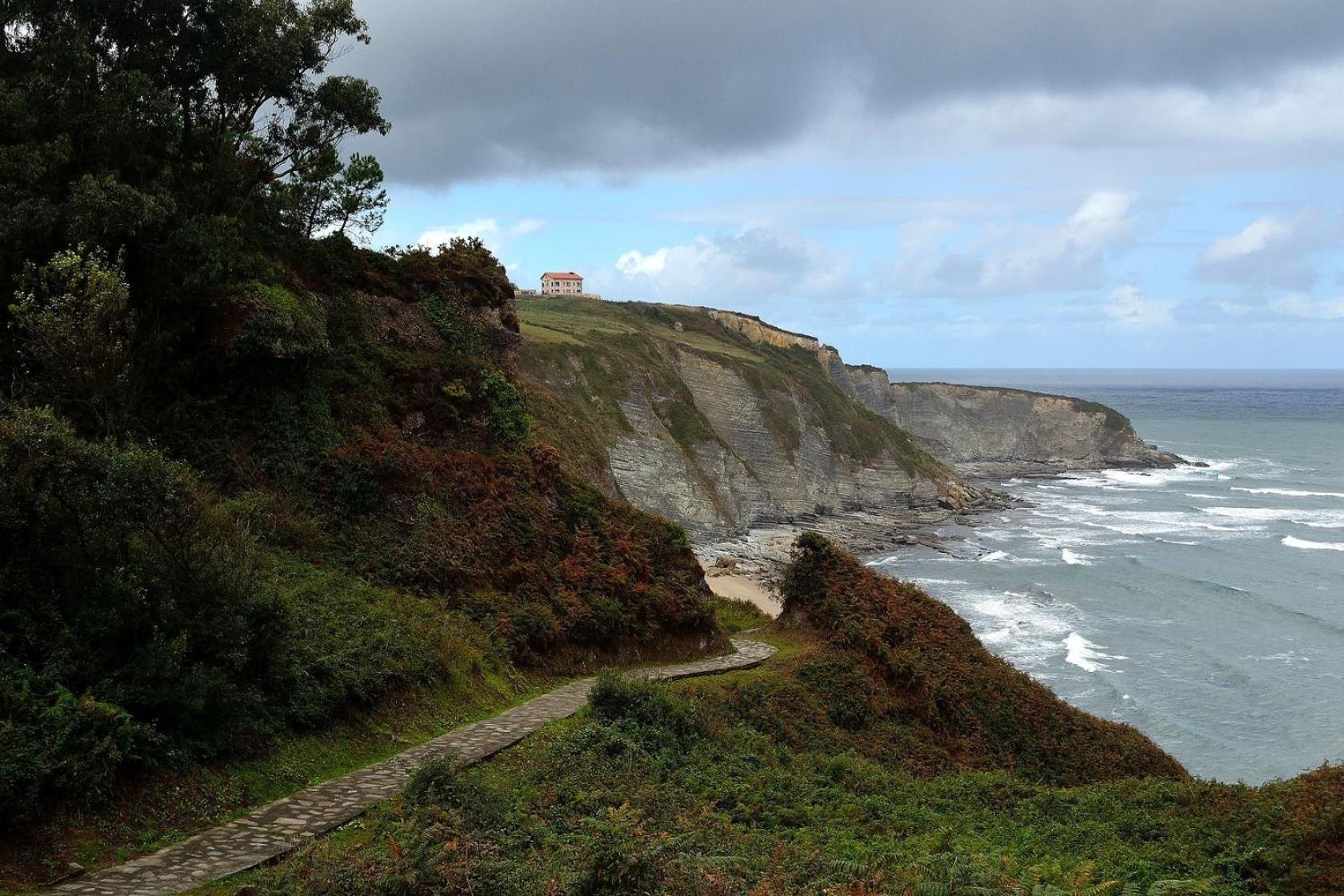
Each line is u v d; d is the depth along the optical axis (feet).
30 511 41.91
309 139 89.04
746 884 38.68
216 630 45.42
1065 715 96.78
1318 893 45.32
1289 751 129.80
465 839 35.32
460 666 66.08
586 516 94.89
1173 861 50.85
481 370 95.09
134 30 78.18
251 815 41.01
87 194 63.98
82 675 40.32
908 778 73.00
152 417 66.95
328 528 72.08
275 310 73.26
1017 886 40.42
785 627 107.76
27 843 33.78
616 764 54.95
